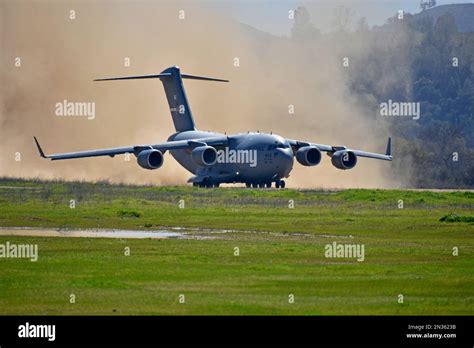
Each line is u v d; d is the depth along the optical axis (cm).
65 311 10444
